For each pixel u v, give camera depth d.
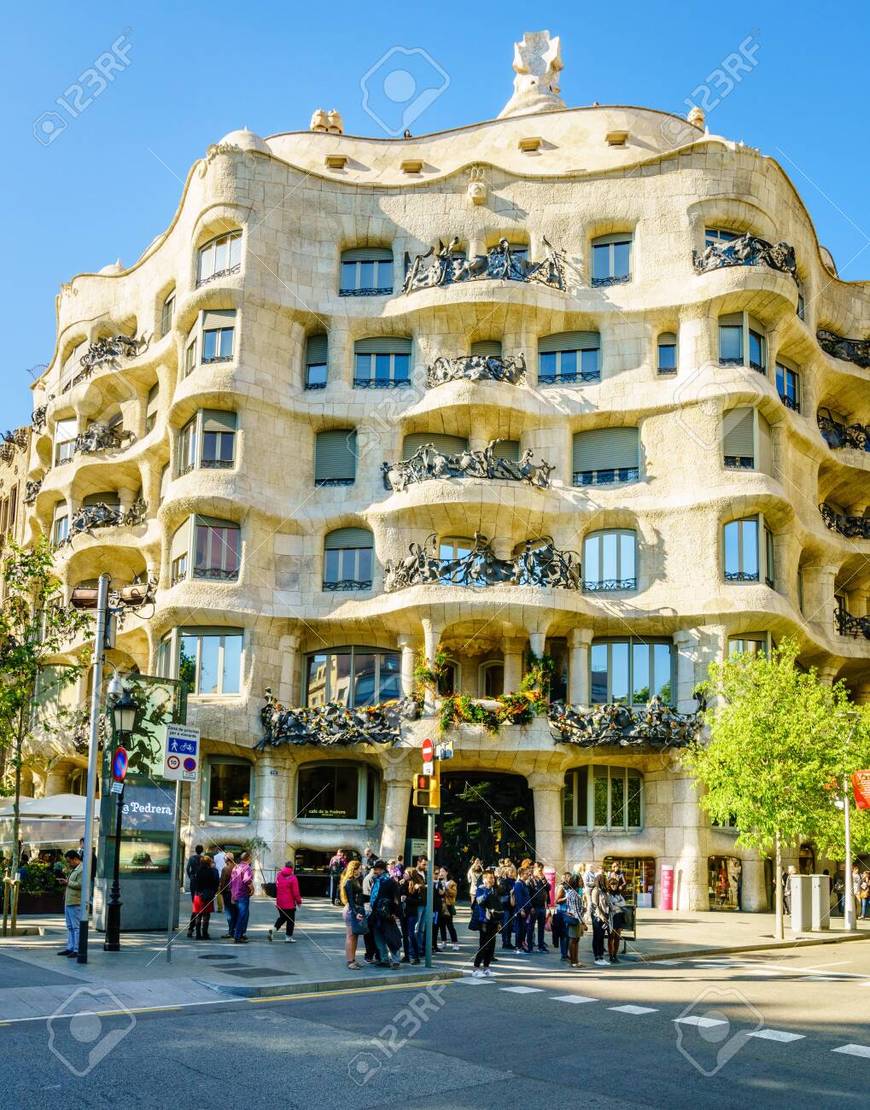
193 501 40.78
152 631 42.16
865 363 48.16
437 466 40.12
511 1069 12.60
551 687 39.88
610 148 45.91
